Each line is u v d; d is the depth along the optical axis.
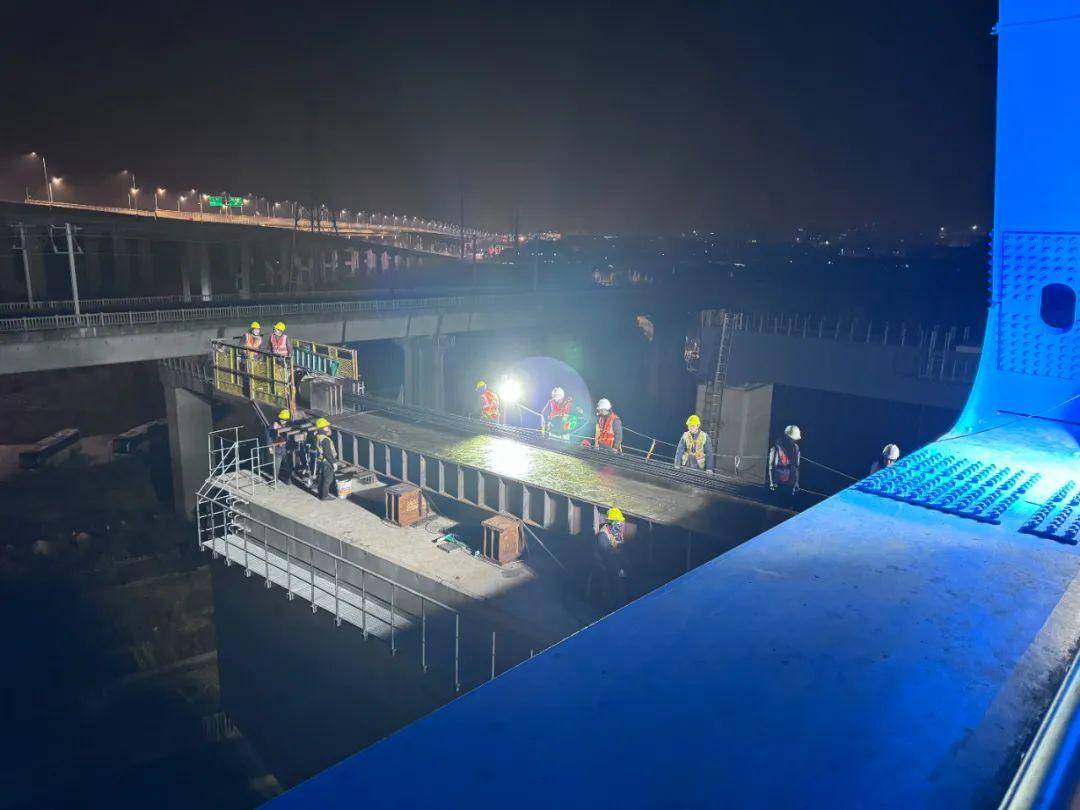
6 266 62.81
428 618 15.24
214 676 29.11
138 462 49.25
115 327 33.50
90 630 31.12
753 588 3.87
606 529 13.63
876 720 2.75
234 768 24.06
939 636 3.40
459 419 21.45
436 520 18.17
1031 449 6.68
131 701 27.42
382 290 62.94
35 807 22.44
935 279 53.00
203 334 36.59
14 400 57.59
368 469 20.30
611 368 62.78
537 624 13.30
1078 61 6.39
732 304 58.66
